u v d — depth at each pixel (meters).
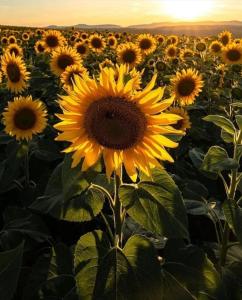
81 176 0.54
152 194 0.57
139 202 0.56
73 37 4.70
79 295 0.55
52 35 2.97
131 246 0.58
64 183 0.53
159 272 0.56
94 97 0.54
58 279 0.65
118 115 0.54
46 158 1.09
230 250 0.80
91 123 0.54
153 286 0.55
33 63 3.17
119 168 0.55
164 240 0.74
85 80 0.54
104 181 0.66
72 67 1.79
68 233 0.99
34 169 1.24
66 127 0.54
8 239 0.81
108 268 0.57
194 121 1.65
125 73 0.60
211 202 0.79
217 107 1.92
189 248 0.64
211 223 1.02
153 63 2.97
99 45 3.30
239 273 0.71
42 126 1.10
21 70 1.66
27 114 1.09
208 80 2.27
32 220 0.85
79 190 0.54
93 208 0.60
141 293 0.55
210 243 0.85
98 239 0.59
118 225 0.62
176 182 0.84
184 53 3.37
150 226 0.55
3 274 0.51
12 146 1.05
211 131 1.64
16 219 0.85
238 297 0.68
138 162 0.55
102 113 0.54
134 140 0.55
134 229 0.76
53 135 1.30
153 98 0.54
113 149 0.55
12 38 4.36
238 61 2.43
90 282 0.56
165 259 0.63
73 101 0.54
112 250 0.58
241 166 1.33
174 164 1.23
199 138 1.54
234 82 2.32
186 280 0.61
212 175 0.73
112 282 0.56
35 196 0.99
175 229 0.54
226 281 0.70
